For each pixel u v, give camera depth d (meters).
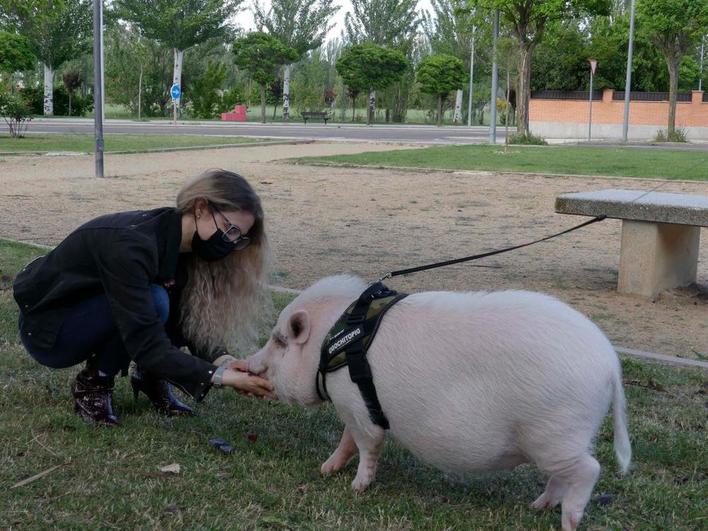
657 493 3.75
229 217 3.99
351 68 58.72
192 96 61.66
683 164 21.47
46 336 4.14
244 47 56.81
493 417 3.18
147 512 3.39
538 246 10.47
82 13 56.25
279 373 3.67
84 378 4.39
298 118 65.75
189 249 4.11
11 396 4.70
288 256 9.39
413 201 14.45
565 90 44.78
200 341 4.45
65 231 10.52
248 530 3.31
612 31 44.94
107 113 64.62
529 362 3.10
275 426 4.50
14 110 29.56
